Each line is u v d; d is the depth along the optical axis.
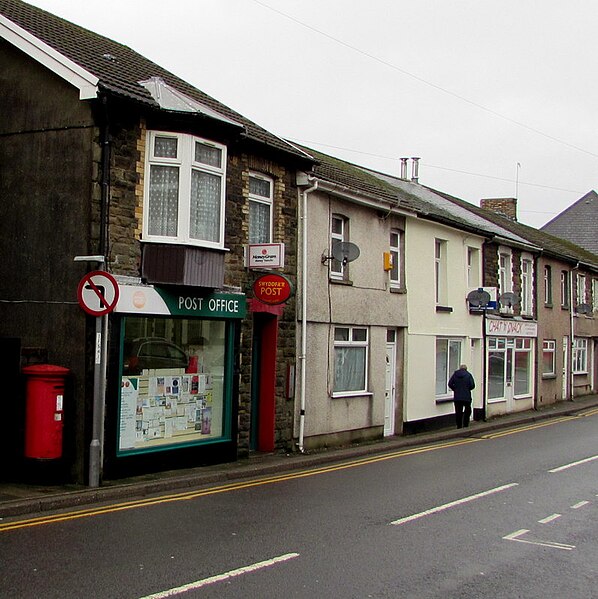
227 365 14.47
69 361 11.98
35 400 11.42
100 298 11.12
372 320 19.25
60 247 12.19
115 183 12.25
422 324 21.73
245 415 14.93
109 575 7.05
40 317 12.29
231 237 14.52
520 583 7.21
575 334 35.12
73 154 12.20
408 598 6.66
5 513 9.52
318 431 17.09
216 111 15.51
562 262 33.62
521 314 29.20
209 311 13.74
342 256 17.16
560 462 15.33
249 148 15.01
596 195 53.03
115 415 11.99
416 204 22.91
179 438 13.48
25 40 12.39
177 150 12.96
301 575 7.24
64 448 11.70
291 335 16.33
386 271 20.00
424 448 18.16
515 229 31.61
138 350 12.62
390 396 20.58
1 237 12.73
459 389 22.22
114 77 12.77
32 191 12.52
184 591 6.66
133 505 10.37
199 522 9.36
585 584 7.23
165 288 12.87
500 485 12.52
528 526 9.60
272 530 9.03
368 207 19.17
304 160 16.38
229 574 7.19
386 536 8.88
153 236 12.75
